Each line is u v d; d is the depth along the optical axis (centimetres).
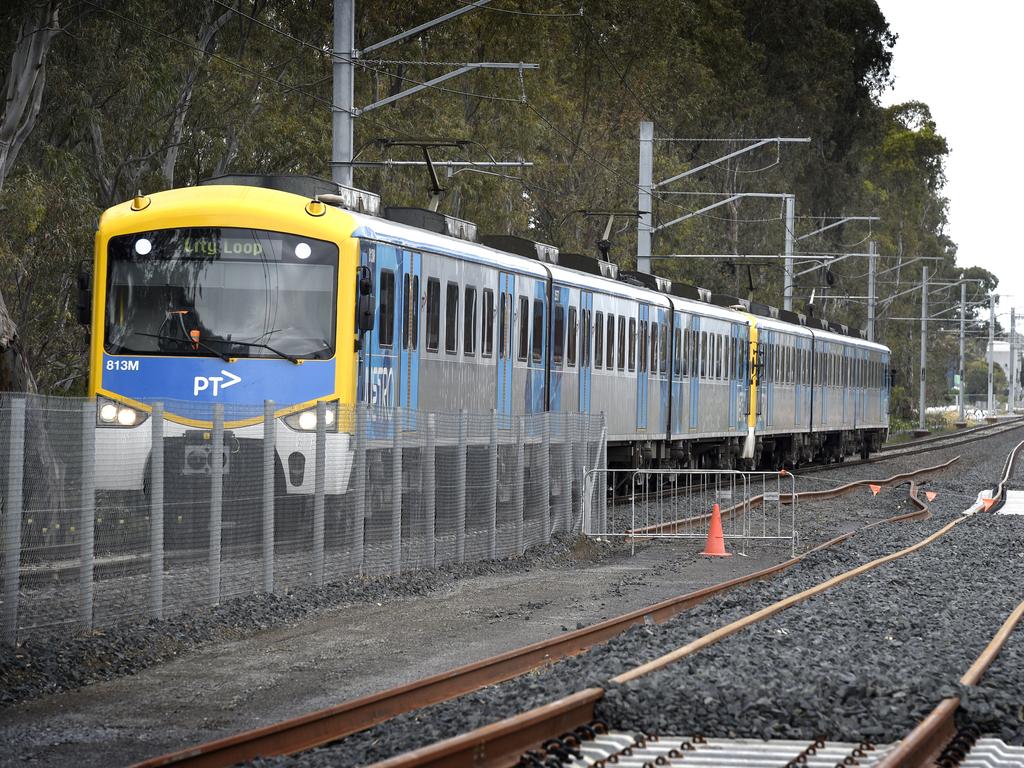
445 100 13312
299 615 4484
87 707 3152
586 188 16088
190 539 4278
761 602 5034
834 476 14338
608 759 2556
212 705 3195
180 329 5681
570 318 8394
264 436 4625
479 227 13588
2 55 9112
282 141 11638
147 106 10100
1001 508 10688
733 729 2798
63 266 9269
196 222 5722
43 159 9388
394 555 5428
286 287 5672
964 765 2581
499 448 6456
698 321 11094
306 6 12138
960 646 4031
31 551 3638
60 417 3716
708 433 11412
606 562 6675
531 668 3612
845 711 2955
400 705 3012
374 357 5850
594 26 16300
